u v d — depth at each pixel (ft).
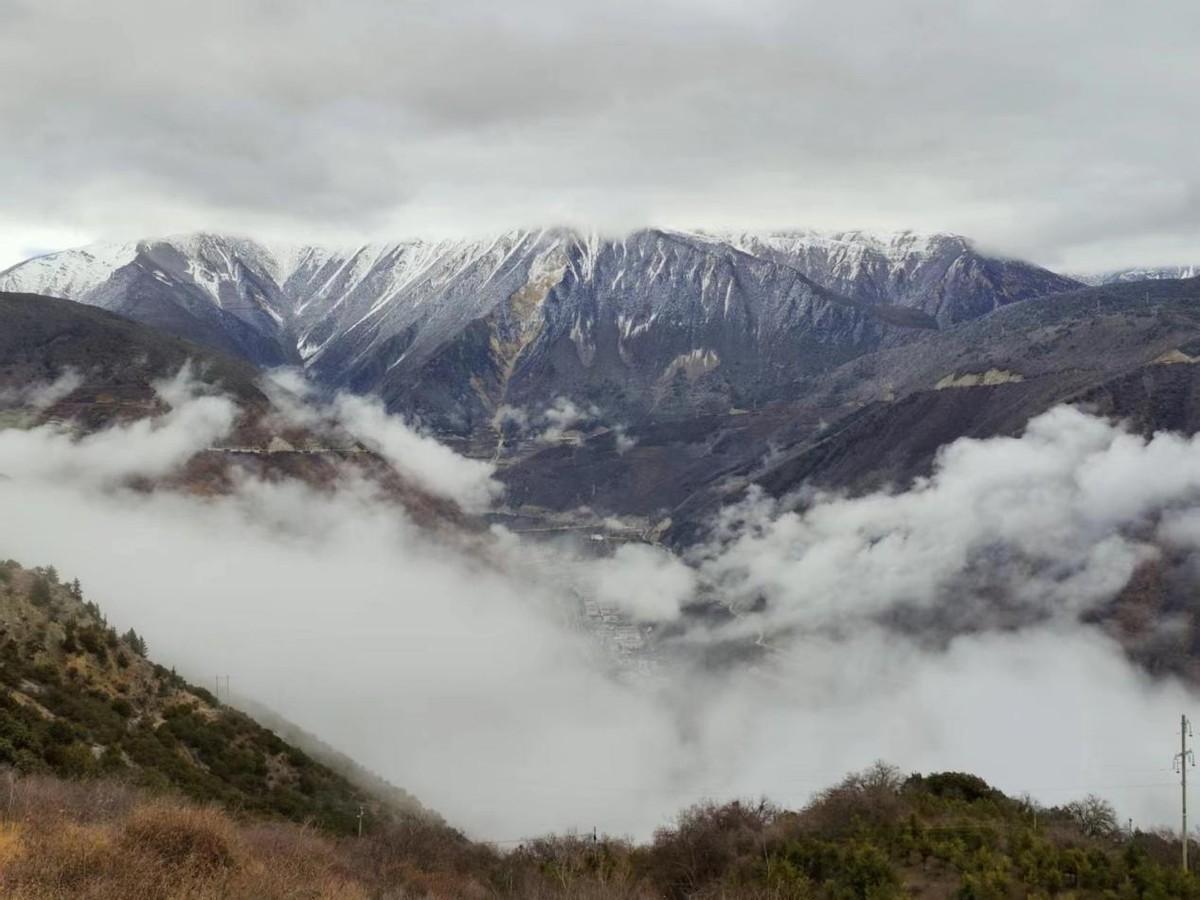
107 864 83.76
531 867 159.02
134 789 136.87
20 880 78.07
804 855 136.67
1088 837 147.54
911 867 132.36
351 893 100.63
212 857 91.15
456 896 128.16
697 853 153.17
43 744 153.69
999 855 129.08
